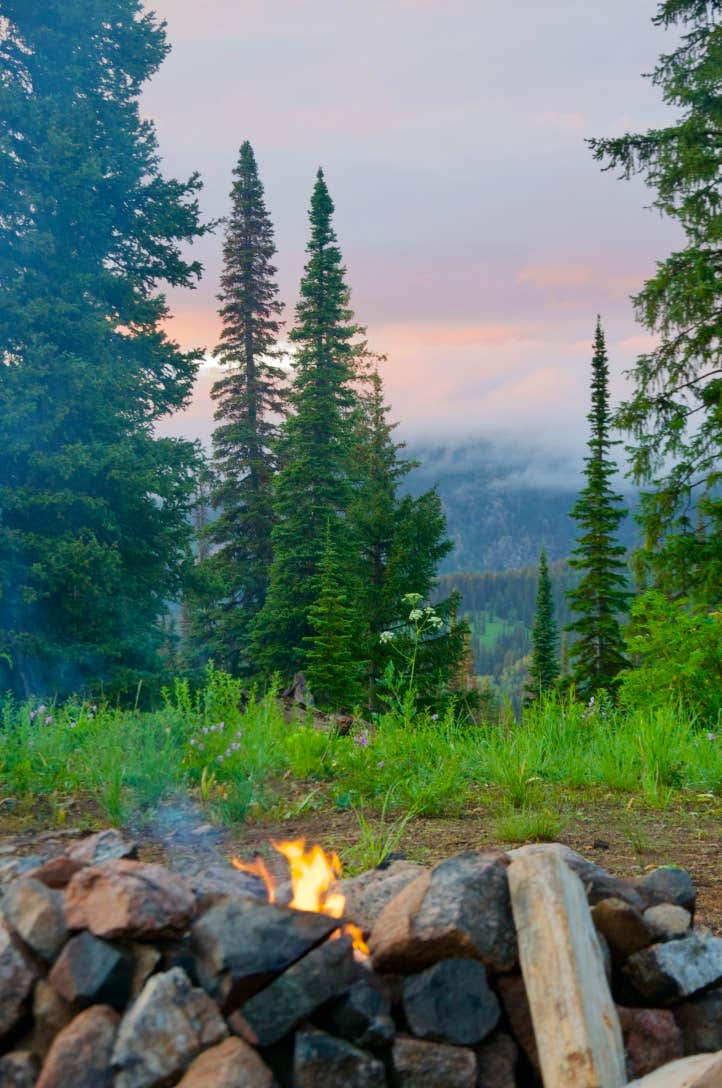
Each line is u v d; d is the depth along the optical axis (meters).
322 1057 2.13
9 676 18.55
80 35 22.03
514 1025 2.36
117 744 6.48
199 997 2.17
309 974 2.20
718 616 10.36
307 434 32.25
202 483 35.72
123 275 22.33
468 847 4.59
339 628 20.22
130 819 5.46
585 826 5.21
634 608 10.96
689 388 18.58
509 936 2.39
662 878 2.90
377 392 38.94
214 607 33.78
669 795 5.88
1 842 4.53
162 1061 2.06
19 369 18.72
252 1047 2.14
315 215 35.94
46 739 6.82
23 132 20.97
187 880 2.82
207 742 6.82
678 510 18.17
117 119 22.58
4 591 18.12
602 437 23.45
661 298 18.53
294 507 30.44
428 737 6.97
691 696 9.85
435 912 2.37
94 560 18.50
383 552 25.25
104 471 19.53
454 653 21.25
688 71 18.98
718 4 18.59
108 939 2.23
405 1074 2.21
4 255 20.66
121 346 22.39
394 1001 2.35
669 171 18.41
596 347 23.91
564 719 7.89
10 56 21.84
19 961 2.26
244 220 38.38
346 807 5.69
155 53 23.27
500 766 6.41
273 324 38.09
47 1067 2.07
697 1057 2.29
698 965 2.52
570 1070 2.15
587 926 2.43
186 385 22.91
